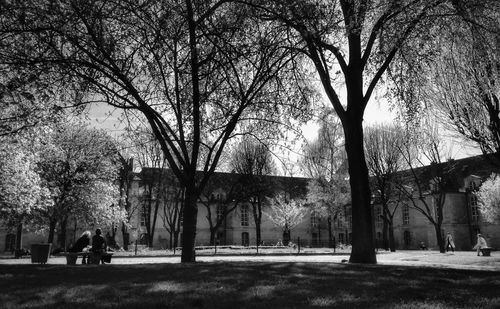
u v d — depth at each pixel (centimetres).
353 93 1775
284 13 1529
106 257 2052
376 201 6381
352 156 1756
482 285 916
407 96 1755
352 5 1480
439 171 5256
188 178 1717
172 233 6200
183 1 1634
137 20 1633
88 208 4188
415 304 671
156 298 698
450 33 1582
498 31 1554
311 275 1039
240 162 5925
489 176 6275
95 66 1577
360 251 1683
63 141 4028
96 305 640
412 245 7156
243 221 7212
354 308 631
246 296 722
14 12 1376
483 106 2034
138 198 5934
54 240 5469
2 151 2708
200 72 1758
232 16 1700
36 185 3272
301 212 6781
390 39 1562
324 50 1758
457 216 6575
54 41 1560
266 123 1939
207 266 1269
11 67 1447
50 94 1538
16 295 730
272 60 1817
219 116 1855
